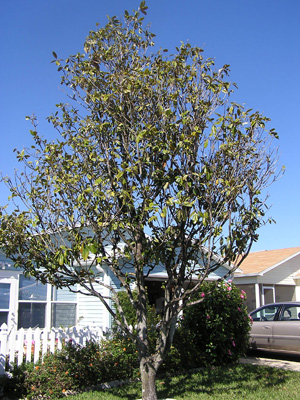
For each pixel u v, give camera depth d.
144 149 6.00
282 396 7.12
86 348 8.38
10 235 6.57
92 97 6.38
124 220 5.87
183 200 5.34
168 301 6.20
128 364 8.72
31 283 11.91
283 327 12.31
